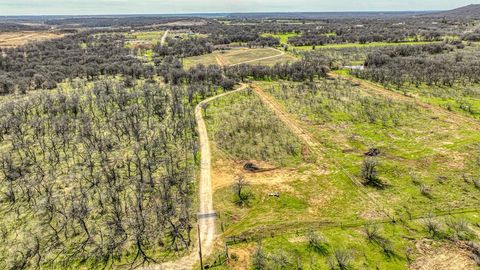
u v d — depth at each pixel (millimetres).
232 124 64688
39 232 34719
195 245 32969
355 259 30453
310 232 34062
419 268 29359
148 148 52625
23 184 43219
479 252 30531
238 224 36125
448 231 33531
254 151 53531
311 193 41938
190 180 44750
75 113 69625
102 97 78312
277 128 62500
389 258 30516
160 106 73562
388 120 65188
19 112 67000
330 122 65625
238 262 30766
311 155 52125
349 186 43031
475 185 41625
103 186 42594
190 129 61812
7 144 55500
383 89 87250
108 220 36219
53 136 57875
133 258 31391
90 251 32156
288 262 30281
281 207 39188
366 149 53531
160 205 38688
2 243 33312
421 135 57719
